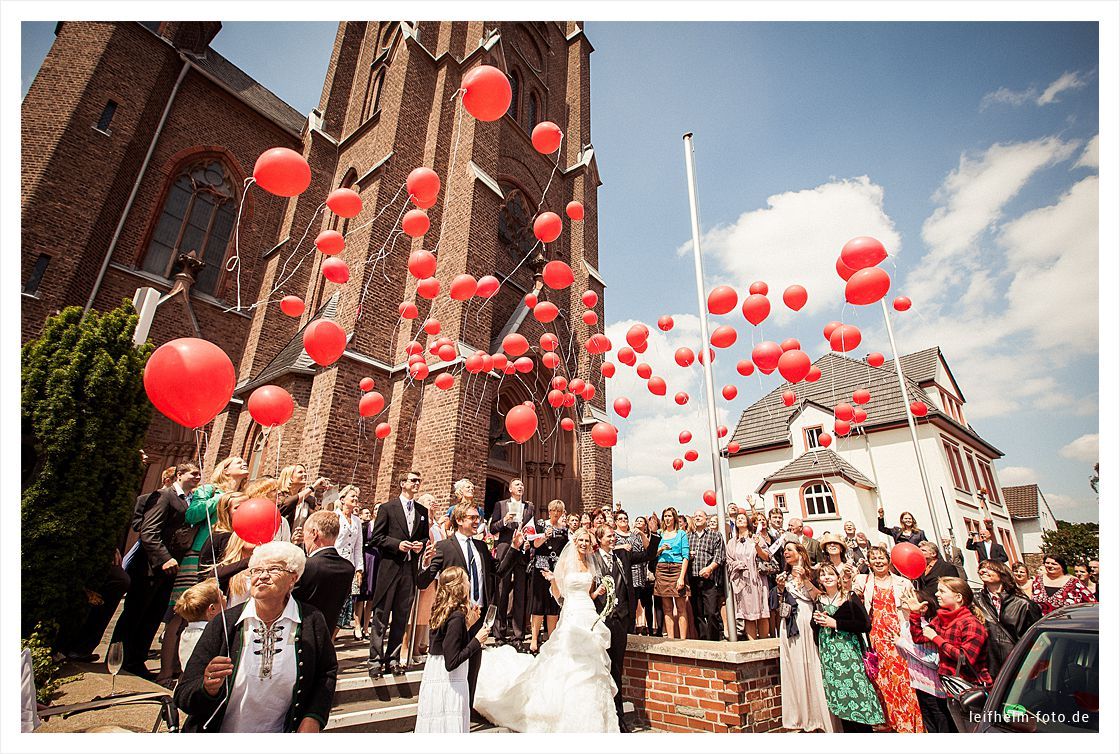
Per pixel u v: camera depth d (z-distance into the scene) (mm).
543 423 13984
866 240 5500
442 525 6355
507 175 16344
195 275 15219
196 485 5188
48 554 4867
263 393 5078
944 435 19000
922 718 4316
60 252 12211
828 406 21062
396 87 15766
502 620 7059
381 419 11820
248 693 2607
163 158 15578
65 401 5375
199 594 3531
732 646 4832
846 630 4676
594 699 4203
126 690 4281
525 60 19219
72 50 13758
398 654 5156
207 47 19344
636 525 9688
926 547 6590
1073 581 6148
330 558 4043
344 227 16484
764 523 8609
